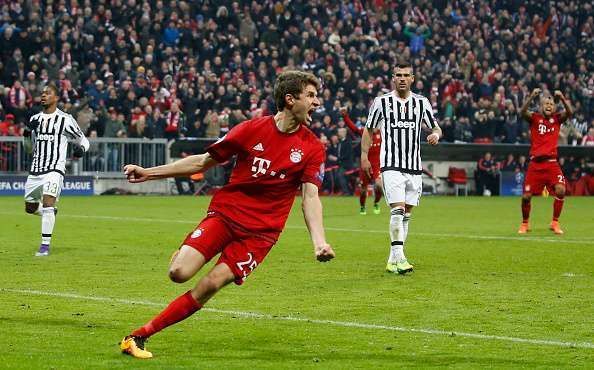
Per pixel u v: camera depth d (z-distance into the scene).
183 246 19.69
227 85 91.06
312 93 19.88
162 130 89.06
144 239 45.38
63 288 29.61
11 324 23.53
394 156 35.06
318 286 30.56
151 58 90.44
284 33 98.94
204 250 19.61
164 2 96.44
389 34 106.44
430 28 109.06
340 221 58.09
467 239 47.06
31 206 39.84
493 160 98.62
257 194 20.05
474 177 98.81
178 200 79.38
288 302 27.36
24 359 19.56
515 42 111.88
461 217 62.94
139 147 88.44
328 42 100.56
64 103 83.88
